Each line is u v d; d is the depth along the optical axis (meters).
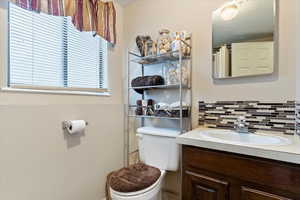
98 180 1.69
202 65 1.50
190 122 1.56
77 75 1.60
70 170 1.46
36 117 1.25
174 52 1.47
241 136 1.22
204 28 1.49
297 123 1.10
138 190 1.17
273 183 0.82
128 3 1.97
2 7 1.13
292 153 0.76
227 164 0.95
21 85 1.21
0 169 1.08
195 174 1.06
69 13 1.38
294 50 1.14
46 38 1.38
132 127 1.94
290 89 1.15
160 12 1.73
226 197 0.95
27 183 1.20
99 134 1.70
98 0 1.65
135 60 1.75
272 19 1.19
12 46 1.19
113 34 1.81
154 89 1.77
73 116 1.48
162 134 1.48
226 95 1.39
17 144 1.15
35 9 1.18
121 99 1.99
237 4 1.33
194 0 1.54
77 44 1.61
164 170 1.48
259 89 1.26
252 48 1.27
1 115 1.08
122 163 1.96
